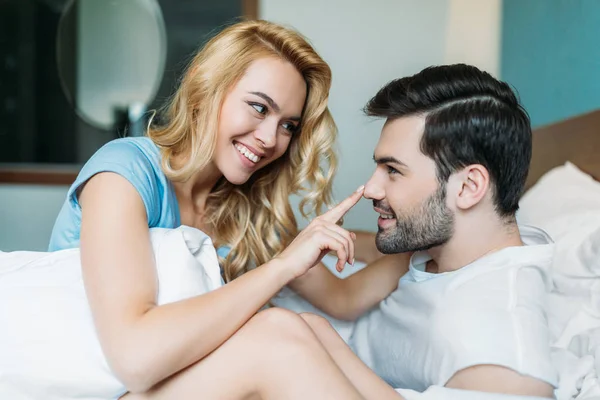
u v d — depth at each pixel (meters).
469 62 2.83
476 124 1.15
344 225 3.00
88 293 1.03
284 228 1.61
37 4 3.51
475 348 1.04
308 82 1.45
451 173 1.17
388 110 1.22
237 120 1.34
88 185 1.18
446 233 1.20
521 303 1.08
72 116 3.55
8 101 3.55
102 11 3.49
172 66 3.47
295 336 0.97
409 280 1.32
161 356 0.94
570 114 1.96
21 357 1.00
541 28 2.20
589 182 1.62
